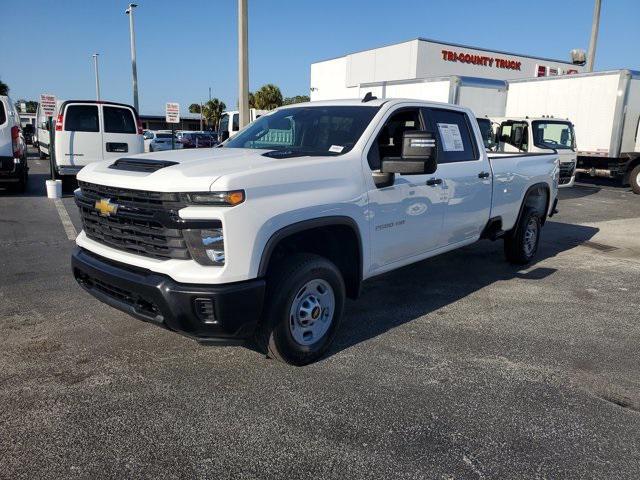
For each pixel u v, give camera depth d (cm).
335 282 399
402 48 3544
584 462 294
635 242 902
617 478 281
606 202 1423
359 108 468
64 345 426
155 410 334
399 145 479
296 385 369
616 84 1563
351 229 408
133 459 287
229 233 321
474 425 326
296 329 383
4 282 583
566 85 1686
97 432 310
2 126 1150
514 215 662
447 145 532
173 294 324
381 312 520
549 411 344
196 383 369
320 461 289
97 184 370
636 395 369
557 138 1465
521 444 308
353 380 378
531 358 423
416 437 312
